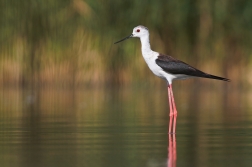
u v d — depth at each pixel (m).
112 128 10.17
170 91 11.74
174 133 9.54
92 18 18.55
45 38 18.64
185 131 9.76
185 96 16.92
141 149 8.10
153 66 11.85
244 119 11.27
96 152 7.89
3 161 7.29
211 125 10.45
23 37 18.53
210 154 7.67
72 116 12.09
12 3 18.30
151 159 7.38
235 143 8.48
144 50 12.05
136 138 9.05
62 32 18.62
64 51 18.72
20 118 11.77
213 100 15.64
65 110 13.34
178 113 12.57
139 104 14.74
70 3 18.44
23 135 9.40
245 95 17.02
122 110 13.30
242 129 9.86
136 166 6.95
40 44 18.70
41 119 11.58
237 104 14.44
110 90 18.66
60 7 18.44
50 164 7.09
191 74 11.49
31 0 18.33
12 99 16.05
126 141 8.77
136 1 18.38
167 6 18.61
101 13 18.53
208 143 8.52
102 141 8.79
